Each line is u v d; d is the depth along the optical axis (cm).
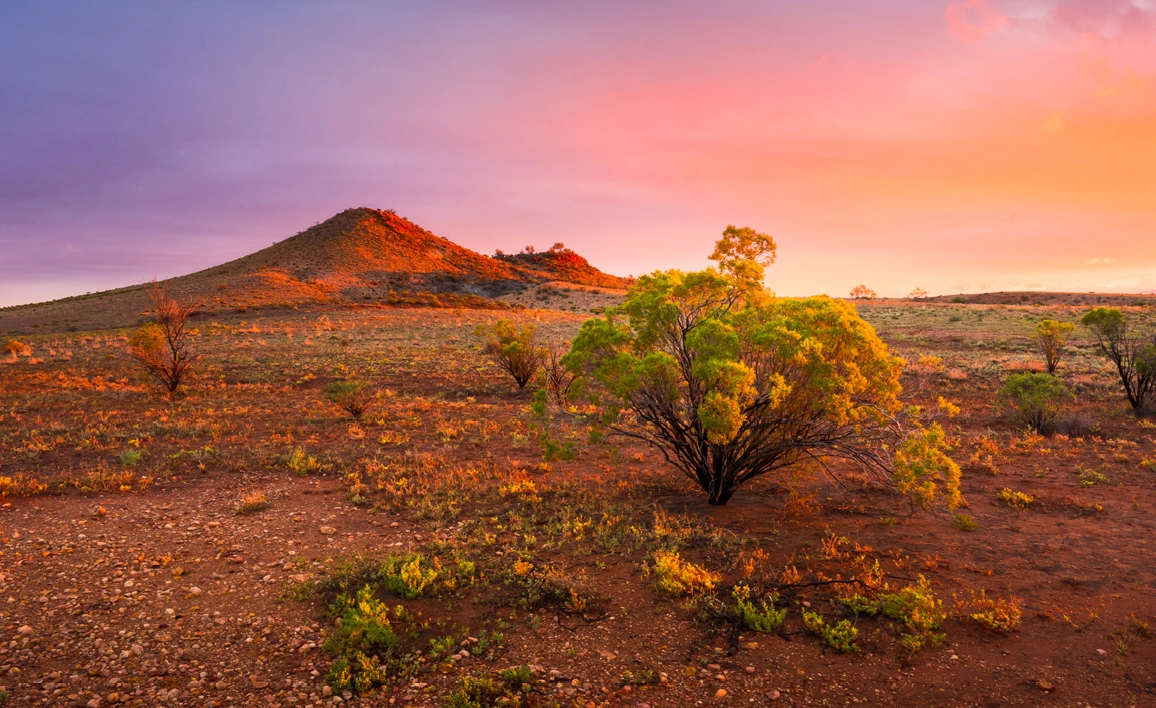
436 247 15462
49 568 696
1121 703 455
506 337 2403
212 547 785
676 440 952
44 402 1905
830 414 790
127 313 6825
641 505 961
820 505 951
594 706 466
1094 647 529
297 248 13425
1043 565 701
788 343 771
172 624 581
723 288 890
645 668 518
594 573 712
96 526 844
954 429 1505
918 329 4769
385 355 3462
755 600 625
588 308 9912
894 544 778
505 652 542
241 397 2114
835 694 477
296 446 1371
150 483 1070
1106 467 1129
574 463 1257
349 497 1016
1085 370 2520
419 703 470
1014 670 500
